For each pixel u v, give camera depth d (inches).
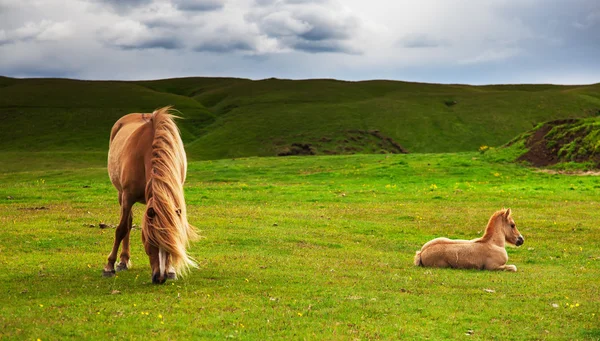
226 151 3934.5
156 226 388.8
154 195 399.2
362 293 428.1
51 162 3203.7
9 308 361.4
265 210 976.9
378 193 1261.1
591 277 515.2
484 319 370.0
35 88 5689.0
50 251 599.2
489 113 4694.9
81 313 351.9
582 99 5113.2
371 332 334.0
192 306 374.0
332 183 1528.1
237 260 558.3
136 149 450.0
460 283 473.7
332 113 4662.9
